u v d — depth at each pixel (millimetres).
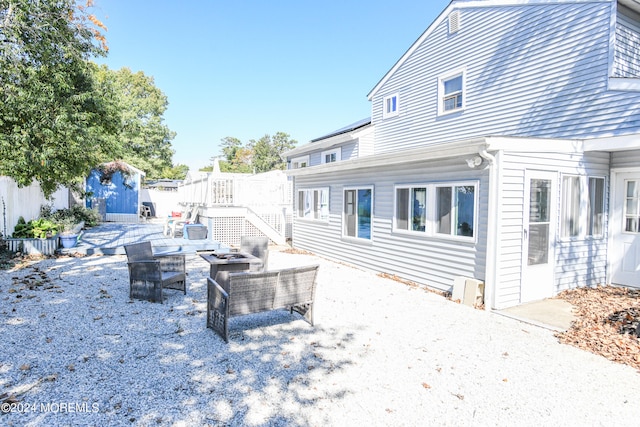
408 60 11812
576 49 7277
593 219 6883
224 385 3197
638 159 6648
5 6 7750
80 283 6551
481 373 3537
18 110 7566
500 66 8828
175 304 5551
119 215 20094
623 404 3029
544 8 7852
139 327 4539
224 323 4102
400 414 2824
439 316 5273
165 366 3521
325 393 3105
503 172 5590
